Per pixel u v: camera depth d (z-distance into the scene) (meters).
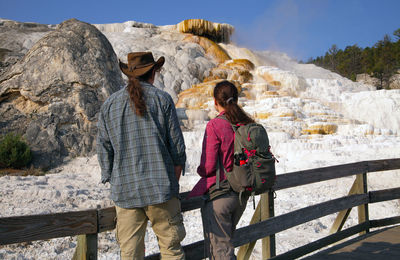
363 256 3.46
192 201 2.54
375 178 9.06
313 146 12.10
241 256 3.10
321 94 21.58
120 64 2.09
